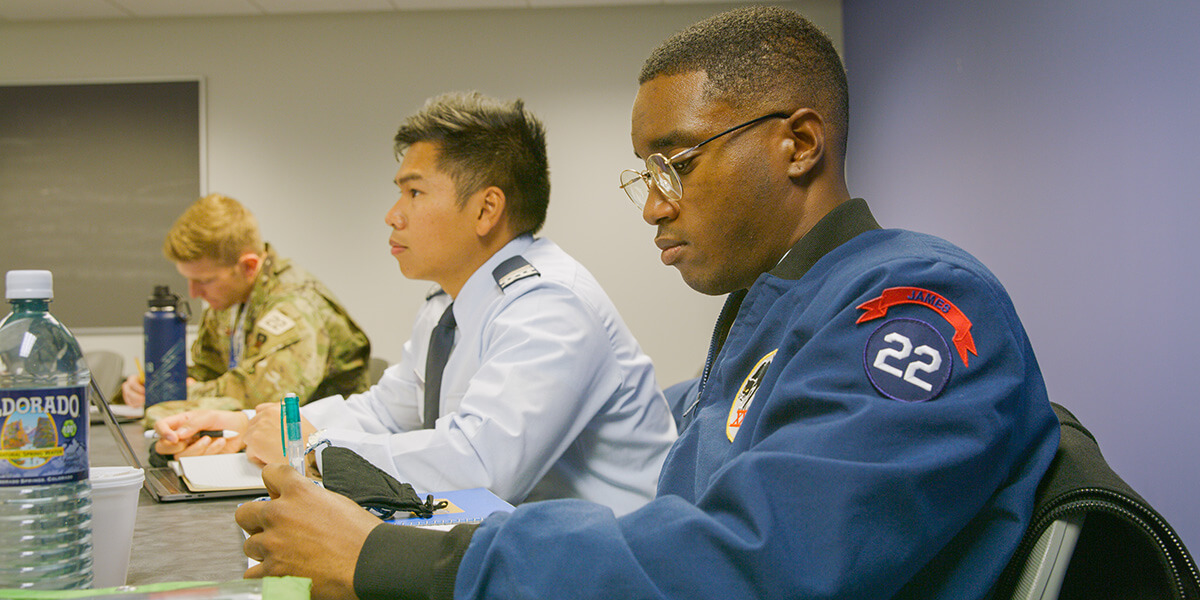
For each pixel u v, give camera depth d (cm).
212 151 476
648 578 57
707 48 81
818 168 82
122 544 72
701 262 84
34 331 70
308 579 60
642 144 84
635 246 477
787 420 64
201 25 478
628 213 477
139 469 77
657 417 139
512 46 479
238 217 237
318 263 477
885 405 59
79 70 477
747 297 82
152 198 473
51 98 472
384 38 479
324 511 67
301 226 478
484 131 139
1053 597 61
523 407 115
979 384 61
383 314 478
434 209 139
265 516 68
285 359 210
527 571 59
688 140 81
